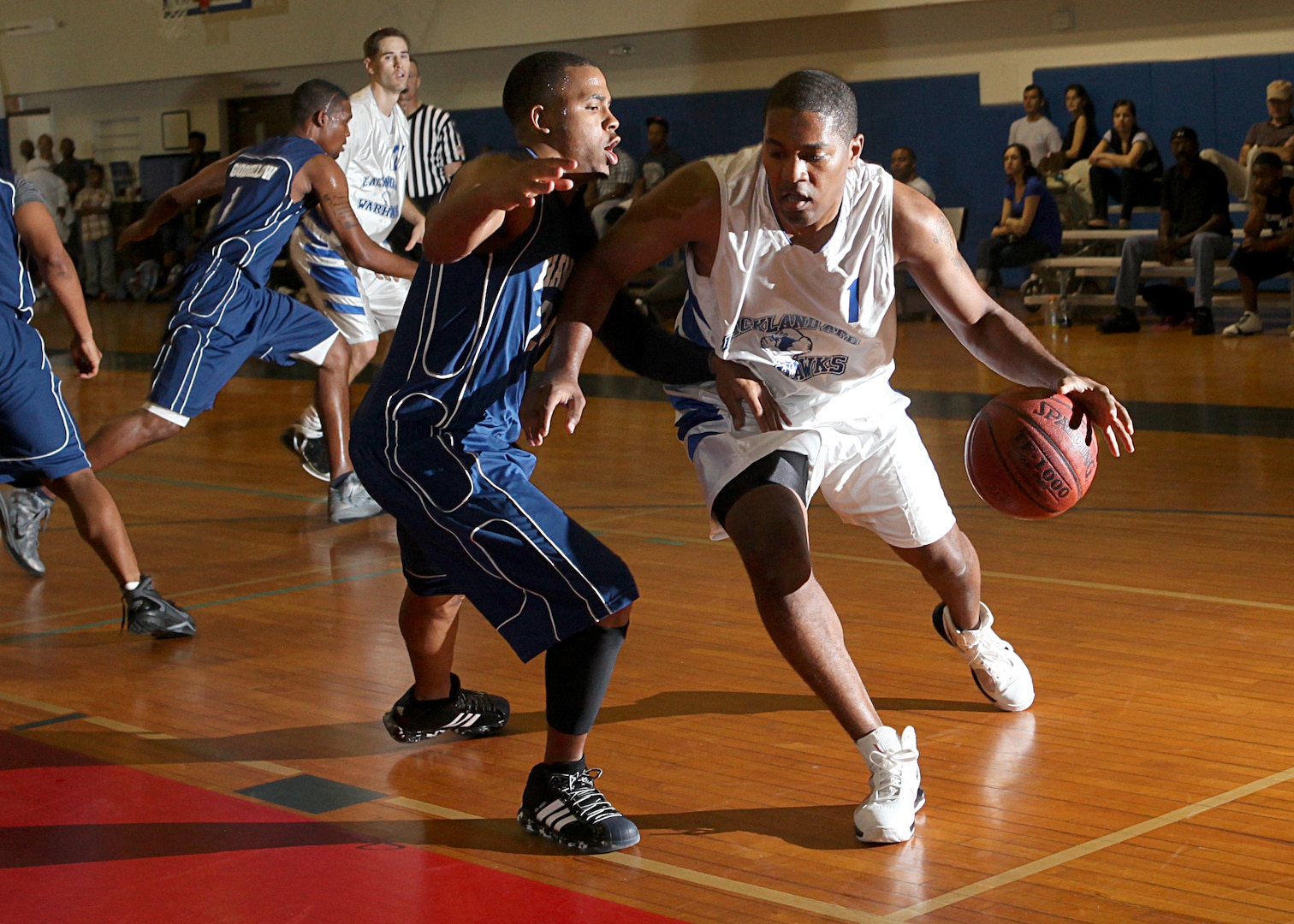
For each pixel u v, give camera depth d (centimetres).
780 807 251
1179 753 270
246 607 407
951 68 1382
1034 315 1160
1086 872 219
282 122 1736
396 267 489
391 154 632
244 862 228
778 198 230
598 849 230
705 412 263
